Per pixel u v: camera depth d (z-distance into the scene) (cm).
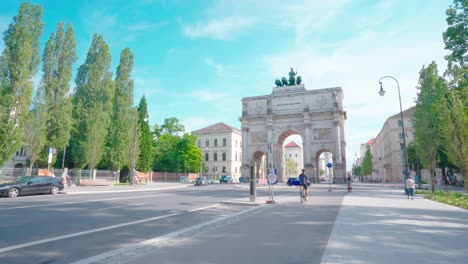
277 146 6969
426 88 3119
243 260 620
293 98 6906
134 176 4622
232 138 10200
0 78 2914
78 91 4403
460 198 1888
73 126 4300
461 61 2348
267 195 2612
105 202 1794
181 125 8131
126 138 4738
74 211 1363
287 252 684
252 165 1934
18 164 5750
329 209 1537
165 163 7744
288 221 1145
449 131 2195
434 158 2948
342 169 6166
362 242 736
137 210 1448
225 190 3438
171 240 812
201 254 668
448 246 697
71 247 725
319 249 713
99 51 4469
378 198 2208
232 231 941
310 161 6475
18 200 1866
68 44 3941
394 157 8719
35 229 941
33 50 3262
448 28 2331
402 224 1002
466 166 2086
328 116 6488
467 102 2306
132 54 5116
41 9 3319
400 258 595
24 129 3275
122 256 648
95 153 4038
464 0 2250
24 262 602
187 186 4741
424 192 2838
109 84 4422
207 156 10338
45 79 3778
